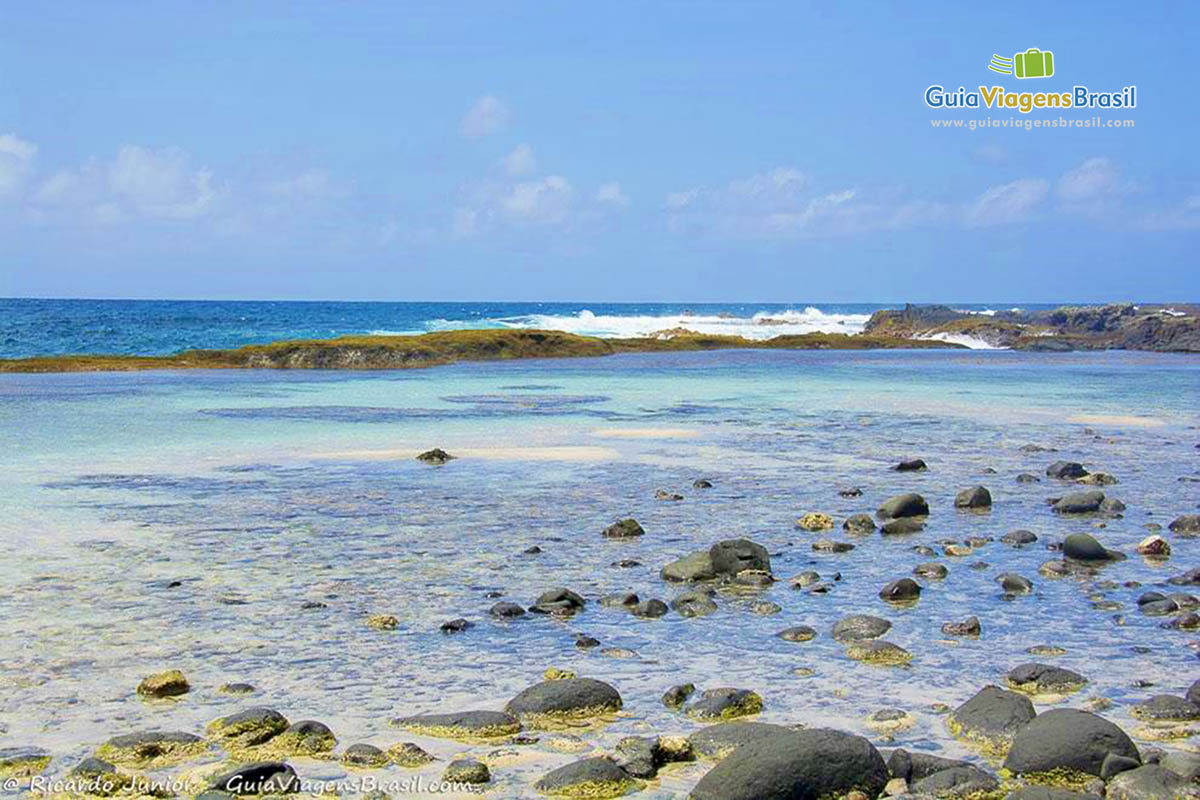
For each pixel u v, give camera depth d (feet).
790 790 20.51
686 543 43.78
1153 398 116.57
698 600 34.30
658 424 87.61
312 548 41.88
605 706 25.39
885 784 21.34
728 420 91.56
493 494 54.60
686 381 137.69
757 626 32.48
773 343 239.91
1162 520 50.01
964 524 48.80
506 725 24.21
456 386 124.98
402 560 40.14
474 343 182.60
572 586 36.83
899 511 49.83
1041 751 21.97
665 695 26.12
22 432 77.00
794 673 28.19
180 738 23.09
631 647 30.32
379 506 50.85
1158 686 27.35
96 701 25.63
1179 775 20.79
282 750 22.82
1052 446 76.79
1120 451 74.18
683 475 61.57
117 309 482.69
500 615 33.01
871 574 39.17
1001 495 56.49
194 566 38.70
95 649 29.40
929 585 37.73
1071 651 30.25
